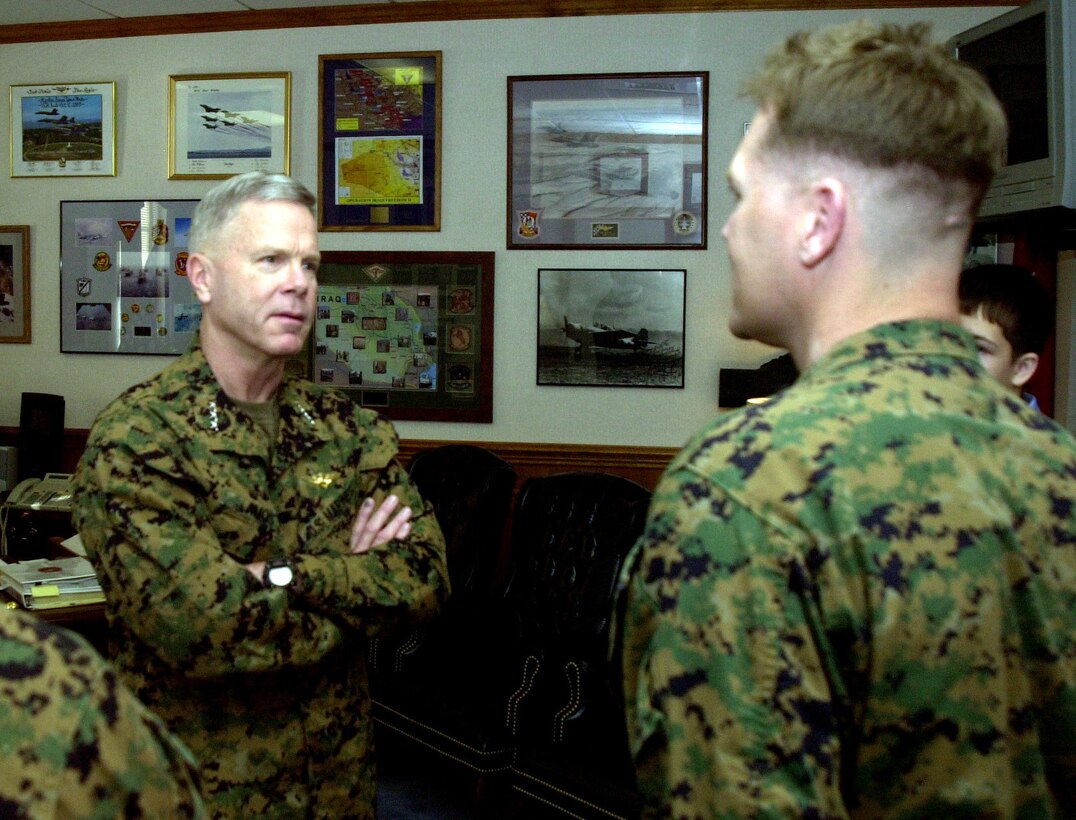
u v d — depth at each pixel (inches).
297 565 59.0
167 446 58.5
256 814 57.8
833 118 29.4
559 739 101.9
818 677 26.3
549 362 168.4
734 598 26.8
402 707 113.5
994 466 27.9
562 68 165.9
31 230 187.2
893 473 26.9
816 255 30.2
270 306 59.9
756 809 25.7
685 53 162.6
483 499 126.2
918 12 156.0
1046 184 114.3
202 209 61.5
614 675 32.9
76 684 21.3
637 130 164.2
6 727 20.2
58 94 183.8
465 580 124.3
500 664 124.3
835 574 26.2
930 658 25.9
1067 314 149.9
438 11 167.8
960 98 28.8
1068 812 28.1
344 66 171.8
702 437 29.9
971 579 26.3
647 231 164.9
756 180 31.7
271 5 171.0
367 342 173.3
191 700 57.7
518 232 168.1
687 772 27.0
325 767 60.9
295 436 64.3
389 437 70.4
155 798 22.3
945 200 29.4
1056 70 111.7
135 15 177.3
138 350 184.1
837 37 31.0
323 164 173.0
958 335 30.4
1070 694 27.3
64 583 94.0
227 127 177.3
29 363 188.5
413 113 170.2
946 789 26.0
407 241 172.2
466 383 170.7
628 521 108.0
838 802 25.7
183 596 55.6
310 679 60.4
